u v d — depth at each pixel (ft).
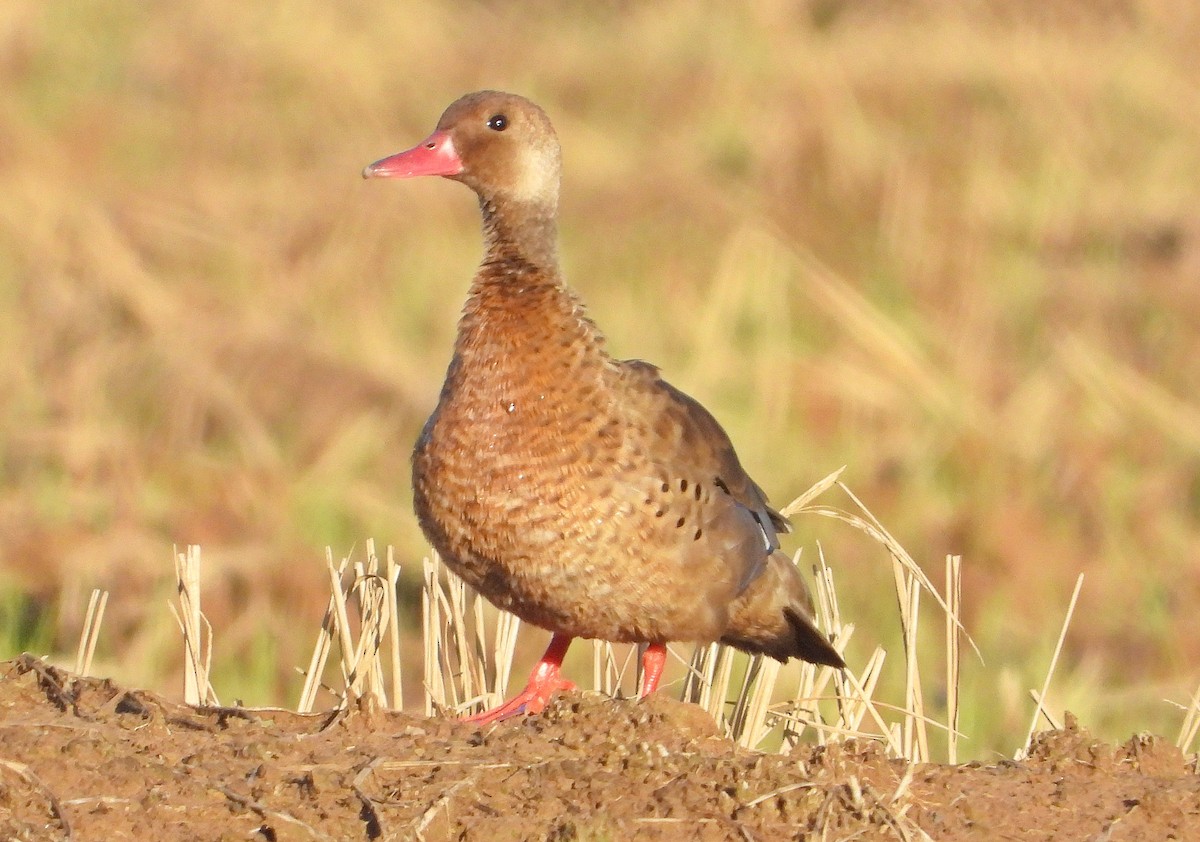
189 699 35.65
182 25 113.29
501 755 30.17
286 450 62.85
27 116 97.35
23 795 28.09
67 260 72.79
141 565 53.47
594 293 78.38
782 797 28.53
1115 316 76.07
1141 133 95.86
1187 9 110.83
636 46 113.80
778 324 72.59
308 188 88.53
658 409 35.14
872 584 55.57
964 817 29.25
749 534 35.81
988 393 69.92
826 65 102.63
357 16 117.60
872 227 85.10
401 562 54.90
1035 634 53.52
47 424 62.54
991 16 109.81
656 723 31.12
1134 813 29.55
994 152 91.50
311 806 28.32
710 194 85.87
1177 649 52.60
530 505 34.09
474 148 37.32
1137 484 62.90
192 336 66.54
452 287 77.77
